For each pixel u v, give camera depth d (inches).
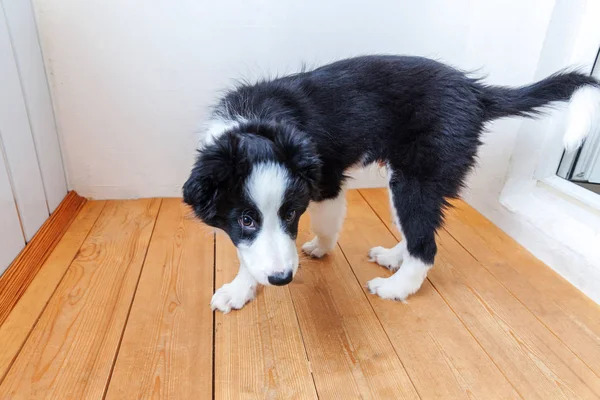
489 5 71.7
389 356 47.1
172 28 69.1
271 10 70.2
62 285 55.6
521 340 49.9
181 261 61.9
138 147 76.8
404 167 51.6
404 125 50.4
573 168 68.4
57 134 72.6
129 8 66.8
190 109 75.0
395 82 50.7
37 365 43.6
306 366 45.4
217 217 42.4
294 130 42.6
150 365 44.4
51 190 69.7
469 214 78.5
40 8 64.7
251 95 49.4
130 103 73.3
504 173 72.8
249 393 42.0
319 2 70.9
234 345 47.6
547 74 66.0
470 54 77.4
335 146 50.0
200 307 53.1
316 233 61.3
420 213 51.8
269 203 38.9
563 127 65.4
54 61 68.4
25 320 49.3
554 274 62.4
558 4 62.3
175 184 80.8
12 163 57.9
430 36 76.6
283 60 74.1
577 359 47.5
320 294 56.6
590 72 62.1
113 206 77.5
